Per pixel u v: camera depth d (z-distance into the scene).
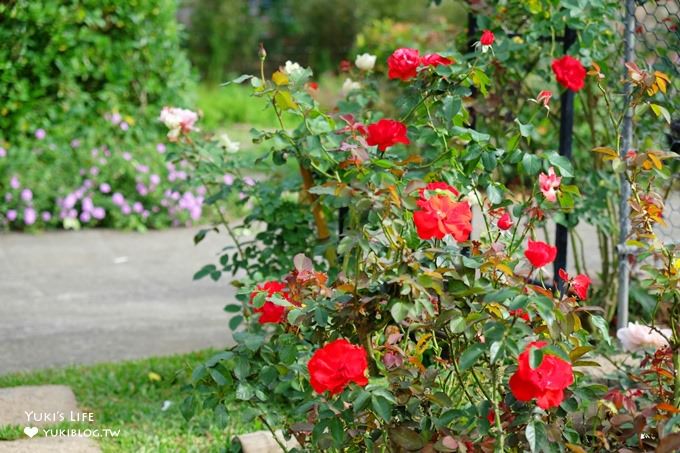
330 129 4.65
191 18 21.61
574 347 3.30
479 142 4.02
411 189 3.20
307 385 3.60
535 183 3.70
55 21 10.28
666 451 3.02
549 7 5.59
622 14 6.01
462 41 6.14
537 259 3.01
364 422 3.27
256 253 5.61
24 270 8.80
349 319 3.16
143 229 10.41
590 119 6.14
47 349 6.61
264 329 4.98
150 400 5.48
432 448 3.07
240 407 5.23
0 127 10.38
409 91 4.23
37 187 10.29
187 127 5.51
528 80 6.76
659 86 4.00
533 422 3.04
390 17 21.08
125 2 10.67
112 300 7.87
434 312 3.21
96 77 10.81
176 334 6.94
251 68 21.72
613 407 3.28
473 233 7.19
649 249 3.62
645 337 3.67
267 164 5.56
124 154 10.73
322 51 21.78
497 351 2.89
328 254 5.38
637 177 4.03
